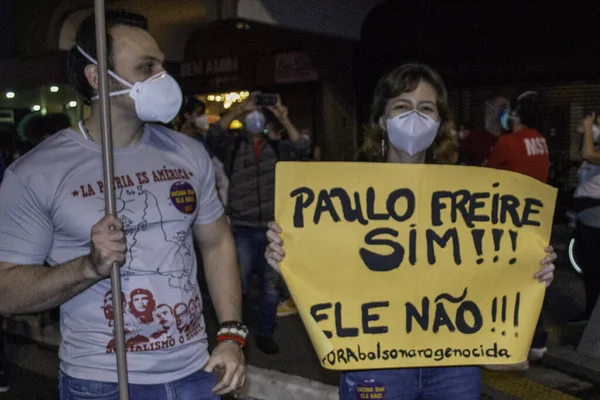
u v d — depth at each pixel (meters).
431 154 3.22
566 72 11.05
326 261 2.91
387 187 2.94
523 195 3.02
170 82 2.70
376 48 12.41
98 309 2.62
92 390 2.61
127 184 2.67
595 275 7.07
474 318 2.98
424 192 2.95
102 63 2.31
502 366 3.10
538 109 6.01
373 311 2.92
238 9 11.55
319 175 2.90
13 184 2.58
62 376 2.69
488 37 11.55
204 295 8.63
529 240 3.03
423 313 2.94
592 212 6.97
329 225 2.91
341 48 12.81
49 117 9.13
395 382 2.94
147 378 2.63
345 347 2.91
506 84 11.61
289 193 2.90
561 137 11.80
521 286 3.02
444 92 3.09
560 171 11.97
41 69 11.92
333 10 12.00
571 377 5.82
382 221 2.93
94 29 2.68
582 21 10.75
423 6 11.95
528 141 5.91
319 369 6.14
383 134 3.15
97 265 2.37
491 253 2.99
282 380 5.54
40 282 2.48
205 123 7.69
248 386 5.64
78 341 2.63
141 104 2.65
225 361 2.82
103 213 2.60
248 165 6.27
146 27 2.78
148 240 2.66
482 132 9.91
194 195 2.79
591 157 6.99
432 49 12.01
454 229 2.97
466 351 2.97
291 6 11.62
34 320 8.00
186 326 2.73
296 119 13.63
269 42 13.47
